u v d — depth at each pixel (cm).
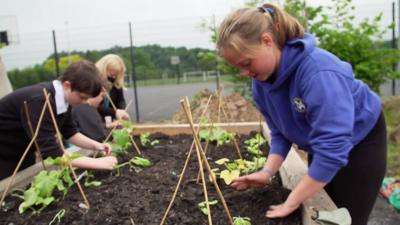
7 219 215
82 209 219
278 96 197
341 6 737
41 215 216
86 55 1259
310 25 732
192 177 268
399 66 833
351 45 710
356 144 213
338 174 224
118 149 332
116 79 474
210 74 1452
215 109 568
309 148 212
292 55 179
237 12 180
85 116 393
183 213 208
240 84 895
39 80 1288
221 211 208
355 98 197
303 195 181
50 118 265
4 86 577
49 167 281
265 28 175
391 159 526
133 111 1387
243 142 369
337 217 177
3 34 925
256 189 230
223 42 176
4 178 285
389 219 409
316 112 171
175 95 1580
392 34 920
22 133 282
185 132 419
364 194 221
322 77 169
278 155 231
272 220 194
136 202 225
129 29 1202
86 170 290
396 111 690
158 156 329
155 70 1400
